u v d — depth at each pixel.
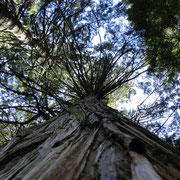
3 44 5.45
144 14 6.58
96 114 2.14
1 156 1.17
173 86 6.66
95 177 0.74
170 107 5.80
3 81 4.96
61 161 0.85
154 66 6.52
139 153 0.97
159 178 0.71
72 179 0.72
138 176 0.71
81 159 0.91
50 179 0.69
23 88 5.03
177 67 6.66
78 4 5.50
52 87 5.78
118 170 0.79
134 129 1.53
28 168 0.87
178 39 6.84
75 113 2.46
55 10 5.03
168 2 6.31
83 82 5.65
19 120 5.88
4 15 3.99
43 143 1.34
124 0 6.55
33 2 4.48
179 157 0.98
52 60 5.43
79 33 6.18
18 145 1.35
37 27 5.40
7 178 0.83
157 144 1.19
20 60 4.98
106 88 5.24
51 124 2.03
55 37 5.56
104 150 1.05
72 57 5.79
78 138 1.32
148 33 6.72
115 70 6.48
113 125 1.57
